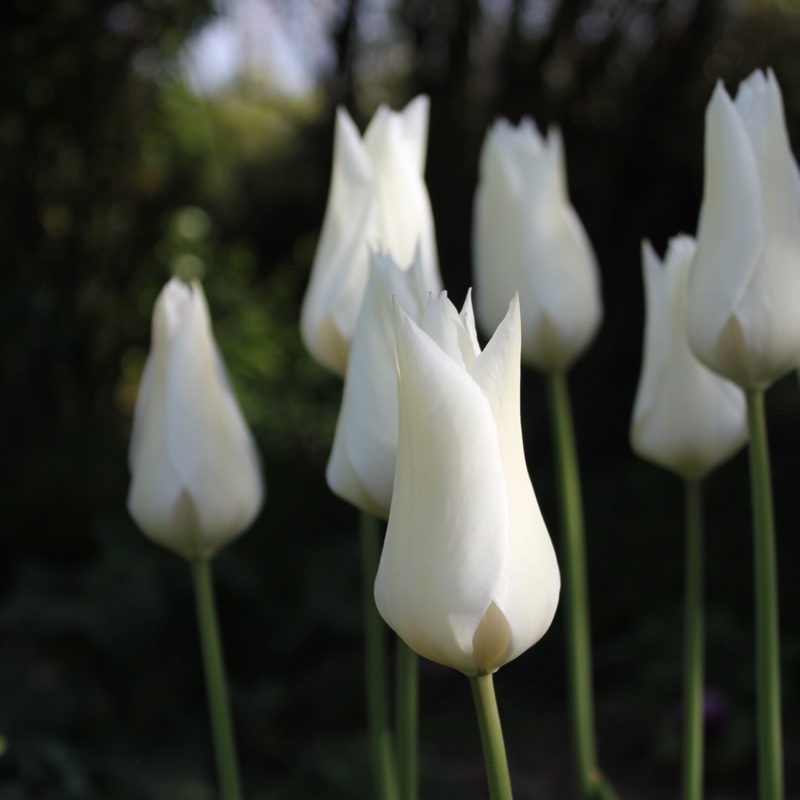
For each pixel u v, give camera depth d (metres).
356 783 2.78
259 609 3.67
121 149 5.66
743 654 3.42
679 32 5.18
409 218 1.17
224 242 8.05
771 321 1.02
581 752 1.41
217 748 1.22
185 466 1.13
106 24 5.29
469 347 0.71
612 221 5.80
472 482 0.66
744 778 3.20
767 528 1.07
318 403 6.63
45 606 3.14
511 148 1.49
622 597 3.90
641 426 1.27
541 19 5.34
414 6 5.35
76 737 2.88
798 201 1.02
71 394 5.69
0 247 5.46
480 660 0.69
